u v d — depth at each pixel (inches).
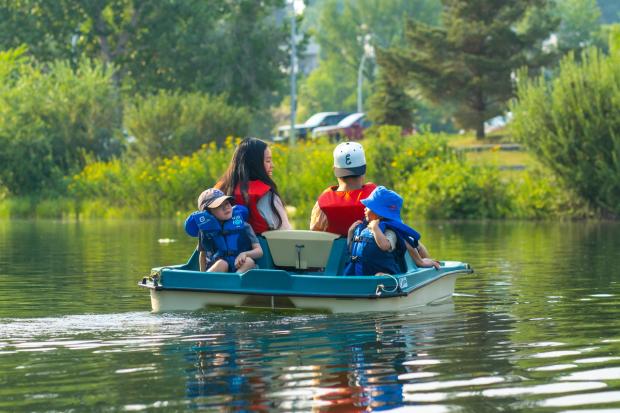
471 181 1808.6
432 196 1808.6
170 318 500.1
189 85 3540.8
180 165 2094.0
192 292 516.7
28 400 327.0
